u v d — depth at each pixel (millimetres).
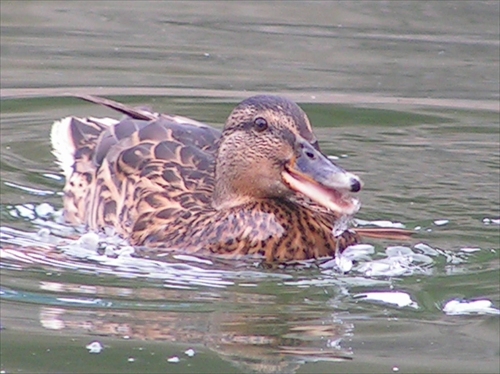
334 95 25453
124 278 16469
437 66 27594
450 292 16125
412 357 13891
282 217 17266
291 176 16984
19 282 16188
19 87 25656
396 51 28609
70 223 18922
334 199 16469
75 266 16891
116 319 14969
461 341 14391
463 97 25500
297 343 14367
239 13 31641
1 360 13648
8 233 18156
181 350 14055
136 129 20000
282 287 16281
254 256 17141
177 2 32469
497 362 13680
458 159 21891
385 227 18609
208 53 28375
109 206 18578
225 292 16094
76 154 20234
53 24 30391
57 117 23891
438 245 17938
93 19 30938
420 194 20109
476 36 29641
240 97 25250
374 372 13430
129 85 25938
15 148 22156
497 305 15641
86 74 26625
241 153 17297
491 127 23703
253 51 28625
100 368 13484
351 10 31875
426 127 23672
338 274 16828
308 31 30156
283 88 25766
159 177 18438
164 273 16688
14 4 31578
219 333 14617
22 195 19859
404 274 16828
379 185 20500
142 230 17859
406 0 32438
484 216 19188
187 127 19922
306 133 17031
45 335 14383
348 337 14570
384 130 23453
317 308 15586
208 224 17453
